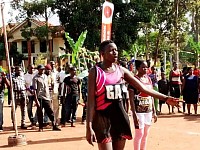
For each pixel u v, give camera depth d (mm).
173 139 9836
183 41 36000
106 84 4328
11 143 9391
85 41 32000
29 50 43906
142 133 6840
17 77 12172
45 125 12398
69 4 33344
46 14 34406
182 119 13562
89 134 4242
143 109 6836
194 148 8766
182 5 35969
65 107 12359
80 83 13102
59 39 48969
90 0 32469
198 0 36031
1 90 11656
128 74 4543
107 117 4316
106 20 11320
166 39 39062
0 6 9438
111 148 4281
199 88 14695
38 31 34438
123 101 4449
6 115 15992
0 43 46219
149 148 8789
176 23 35438
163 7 35875
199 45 38812
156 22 36406
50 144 9523
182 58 47188
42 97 11438
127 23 33188
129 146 8922
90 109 4285
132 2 33094
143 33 40281
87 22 32125
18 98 12156
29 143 9703
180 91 15312
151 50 42812
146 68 6910
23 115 12297
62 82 12391
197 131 11039
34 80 11406
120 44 33500
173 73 15188
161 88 15164
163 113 15266
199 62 41250
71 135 10758
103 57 4449
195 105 14734
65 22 33719
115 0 32656
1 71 11594
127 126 4371
